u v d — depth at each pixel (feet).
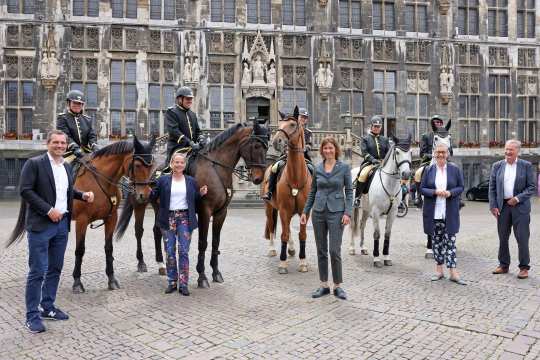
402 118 100.73
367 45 99.45
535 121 107.65
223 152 28.48
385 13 101.24
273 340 19.56
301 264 32.30
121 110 92.12
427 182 29.94
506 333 20.17
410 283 28.99
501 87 106.11
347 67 98.68
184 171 28.84
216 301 25.14
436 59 102.27
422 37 101.65
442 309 23.63
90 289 27.55
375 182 34.30
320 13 97.66
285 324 21.48
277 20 96.43
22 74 89.56
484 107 104.63
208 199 27.73
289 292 26.96
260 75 94.48
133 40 92.22
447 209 29.27
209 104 94.32
